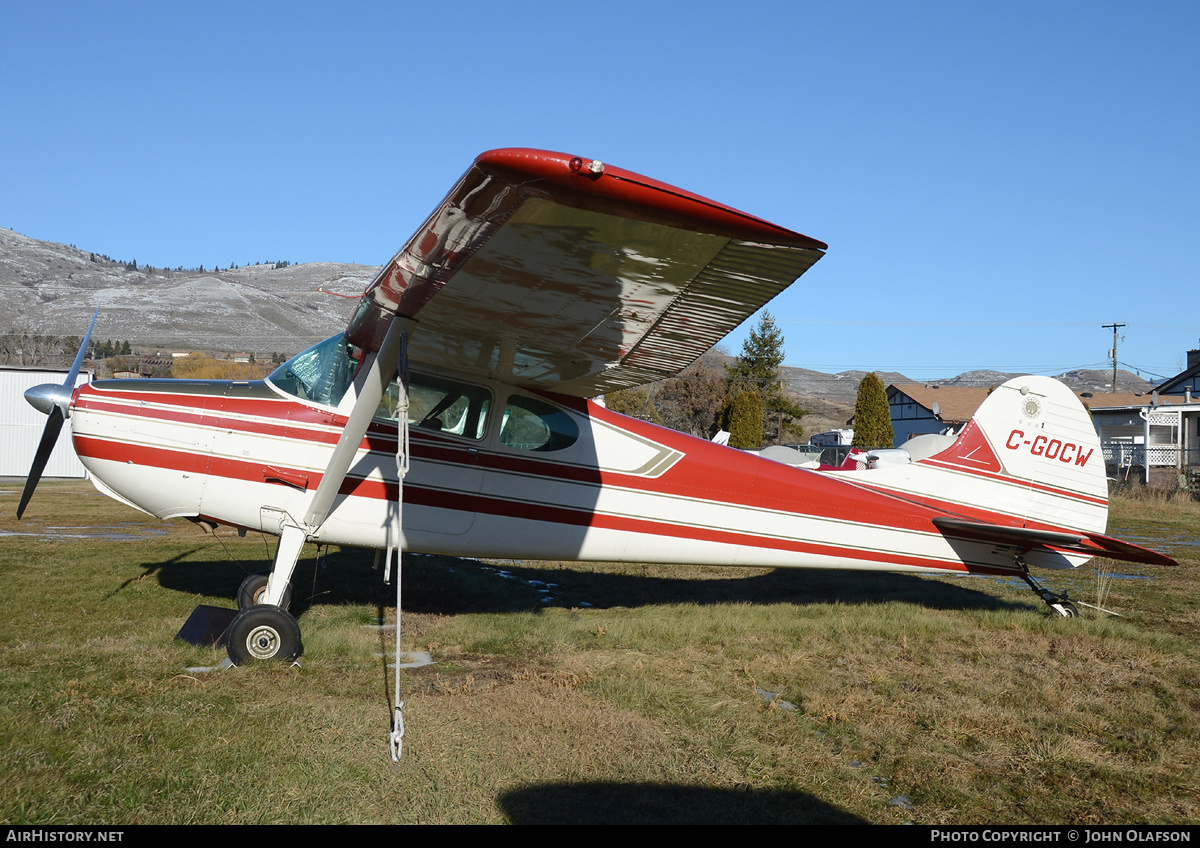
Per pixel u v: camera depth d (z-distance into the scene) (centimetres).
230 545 992
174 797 284
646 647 542
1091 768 351
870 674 486
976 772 344
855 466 1597
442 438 582
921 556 695
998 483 714
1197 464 2950
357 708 386
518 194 308
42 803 272
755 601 736
